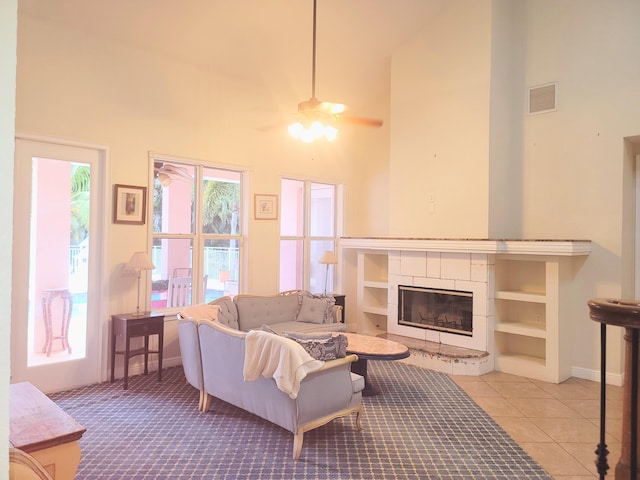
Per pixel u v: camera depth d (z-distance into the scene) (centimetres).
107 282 461
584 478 285
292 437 335
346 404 336
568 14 507
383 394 439
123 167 474
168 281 526
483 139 523
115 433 339
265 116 614
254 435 338
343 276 735
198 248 550
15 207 402
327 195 732
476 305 520
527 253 472
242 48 531
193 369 392
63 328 435
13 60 63
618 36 473
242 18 485
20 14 400
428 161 577
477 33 528
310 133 390
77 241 445
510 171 549
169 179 525
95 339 457
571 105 504
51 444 146
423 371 517
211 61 538
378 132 714
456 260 537
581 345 495
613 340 474
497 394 440
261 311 560
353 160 745
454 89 550
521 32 543
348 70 625
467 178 538
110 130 464
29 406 173
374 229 722
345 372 333
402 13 545
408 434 346
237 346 339
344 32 547
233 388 347
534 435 348
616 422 373
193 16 464
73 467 153
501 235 538
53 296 428
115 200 466
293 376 291
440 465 298
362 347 430
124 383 447
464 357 502
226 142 570
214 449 315
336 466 294
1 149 61
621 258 470
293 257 681
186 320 397
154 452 309
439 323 565
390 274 605
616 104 473
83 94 443
